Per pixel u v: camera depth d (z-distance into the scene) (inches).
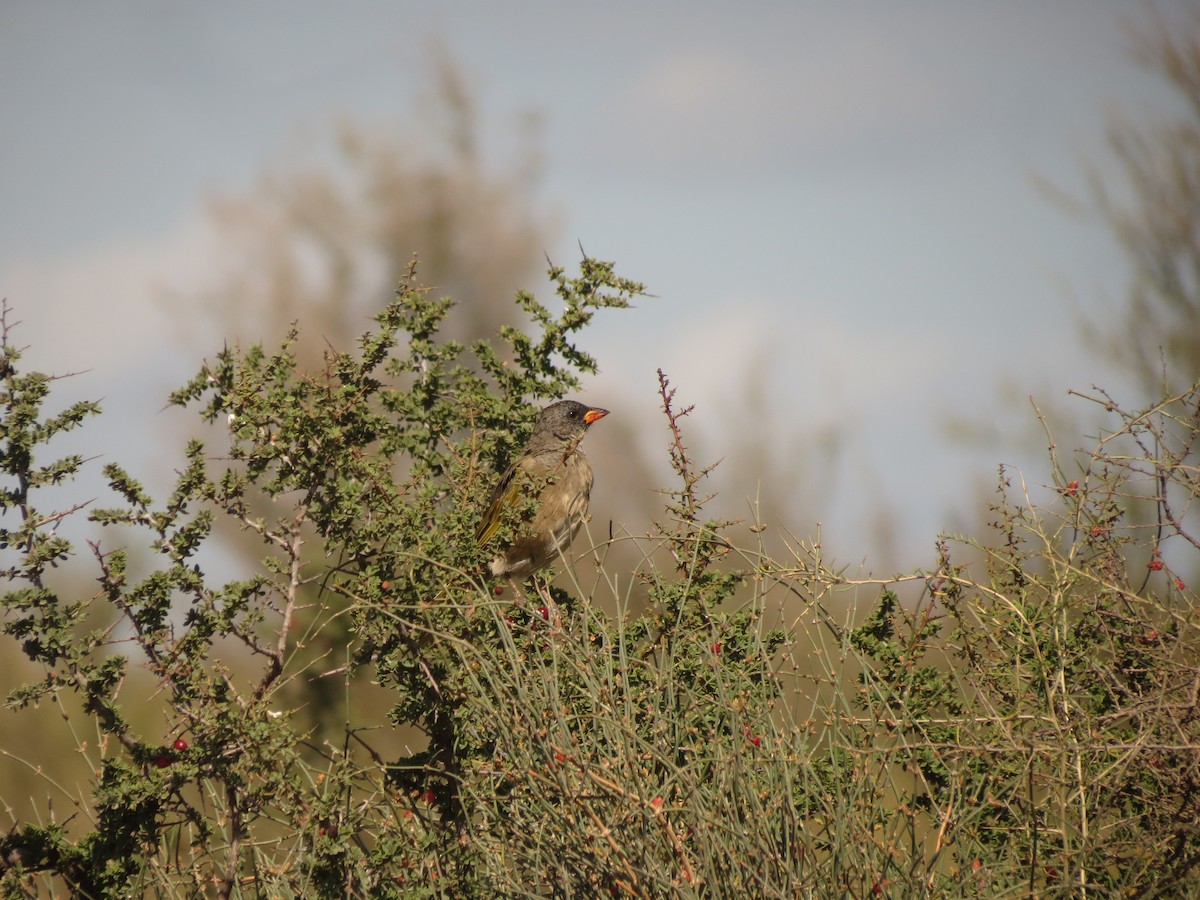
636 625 561.6
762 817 419.5
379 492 552.4
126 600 530.0
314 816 500.1
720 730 486.3
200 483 540.1
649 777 441.4
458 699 518.9
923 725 489.7
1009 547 520.7
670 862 419.2
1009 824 465.4
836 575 501.4
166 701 534.6
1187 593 514.9
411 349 685.3
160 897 524.7
